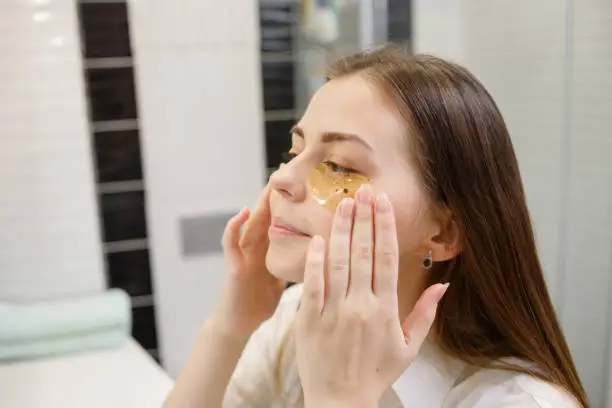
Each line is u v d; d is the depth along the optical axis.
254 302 0.79
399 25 1.54
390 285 0.55
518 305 0.70
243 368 0.89
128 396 1.16
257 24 1.46
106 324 1.38
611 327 1.25
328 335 0.56
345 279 0.55
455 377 0.74
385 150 0.62
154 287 1.50
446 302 0.72
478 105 0.66
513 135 1.48
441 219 0.66
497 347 0.72
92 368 1.29
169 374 1.54
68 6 1.34
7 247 1.37
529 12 1.41
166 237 1.49
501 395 0.67
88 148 1.40
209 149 1.48
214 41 1.44
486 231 0.67
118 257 1.46
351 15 1.50
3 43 1.31
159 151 1.45
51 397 1.16
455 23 1.58
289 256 0.64
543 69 1.39
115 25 1.38
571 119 1.33
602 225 1.27
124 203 1.45
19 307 1.35
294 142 0.69
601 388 1.28
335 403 0.55
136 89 1.41
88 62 1.37
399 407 0.74
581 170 1.32
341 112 0.63
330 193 0.62
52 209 1.39
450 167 0.64
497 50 1.50
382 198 0.54
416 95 0.63
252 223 0.77
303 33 1.49
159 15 1.40
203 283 1.54
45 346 1.34
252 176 1.53
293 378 0.85
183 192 1.48
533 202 1.44
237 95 1.48
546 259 1.42
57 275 1.42
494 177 0.67
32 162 1.36
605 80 1.25
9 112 1.33
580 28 1.29
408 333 0.58
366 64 0.68
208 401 0.79
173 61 1.43
